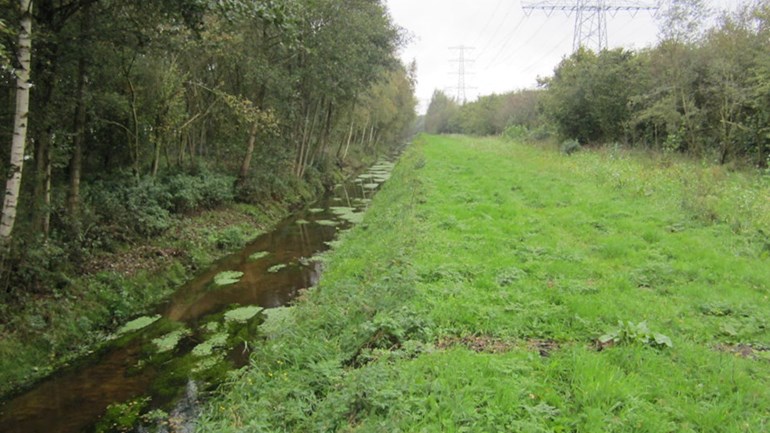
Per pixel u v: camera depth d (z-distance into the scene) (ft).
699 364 16.94
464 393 15.11
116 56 38.60
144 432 19.85
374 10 76.48
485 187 57.06
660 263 28.30
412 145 181.88
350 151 146.72
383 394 14.90
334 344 21.09
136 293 34.19
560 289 24.35
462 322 21.20
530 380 15.93
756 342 19.17
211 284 38.17
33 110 29.60
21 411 21.68
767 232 32.63
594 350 18.44
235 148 68.90
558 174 65.87
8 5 23.54
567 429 13.48
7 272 26.63
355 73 72.23
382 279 26.73
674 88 68.69
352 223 61.82
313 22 63.36
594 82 91.91
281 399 17.10
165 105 48.52
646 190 49.44
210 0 28.35
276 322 29.81
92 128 42.83
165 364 25.64
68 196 36.14
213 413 18.78
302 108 79.82
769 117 55.93
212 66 62.03
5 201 25.08
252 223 57.77
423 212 43.62
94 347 27.86
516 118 169.78
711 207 39.04
